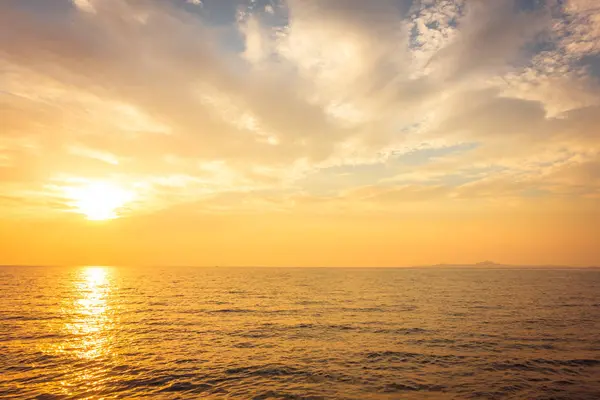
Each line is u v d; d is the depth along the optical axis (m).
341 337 26.39
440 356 21.19
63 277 127.25
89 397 15.16
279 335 27.14
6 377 17.58
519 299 52.78
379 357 21.02
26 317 35.38
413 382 16.92
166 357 21.14
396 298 54.44
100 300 51.41
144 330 29.09
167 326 30.83
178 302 48.88
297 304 46.56
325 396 15.26
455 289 73.56
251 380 17.25
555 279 125.62
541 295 59.59
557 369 18.75
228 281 104.31
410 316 36.09
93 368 19.09
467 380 17.17
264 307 43.47
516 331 28.27
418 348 23.06
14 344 24.09
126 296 57.34
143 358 20.92
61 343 24.48
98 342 24.84
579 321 32.94
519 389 16.03
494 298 54.34
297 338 26.11
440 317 35.41
